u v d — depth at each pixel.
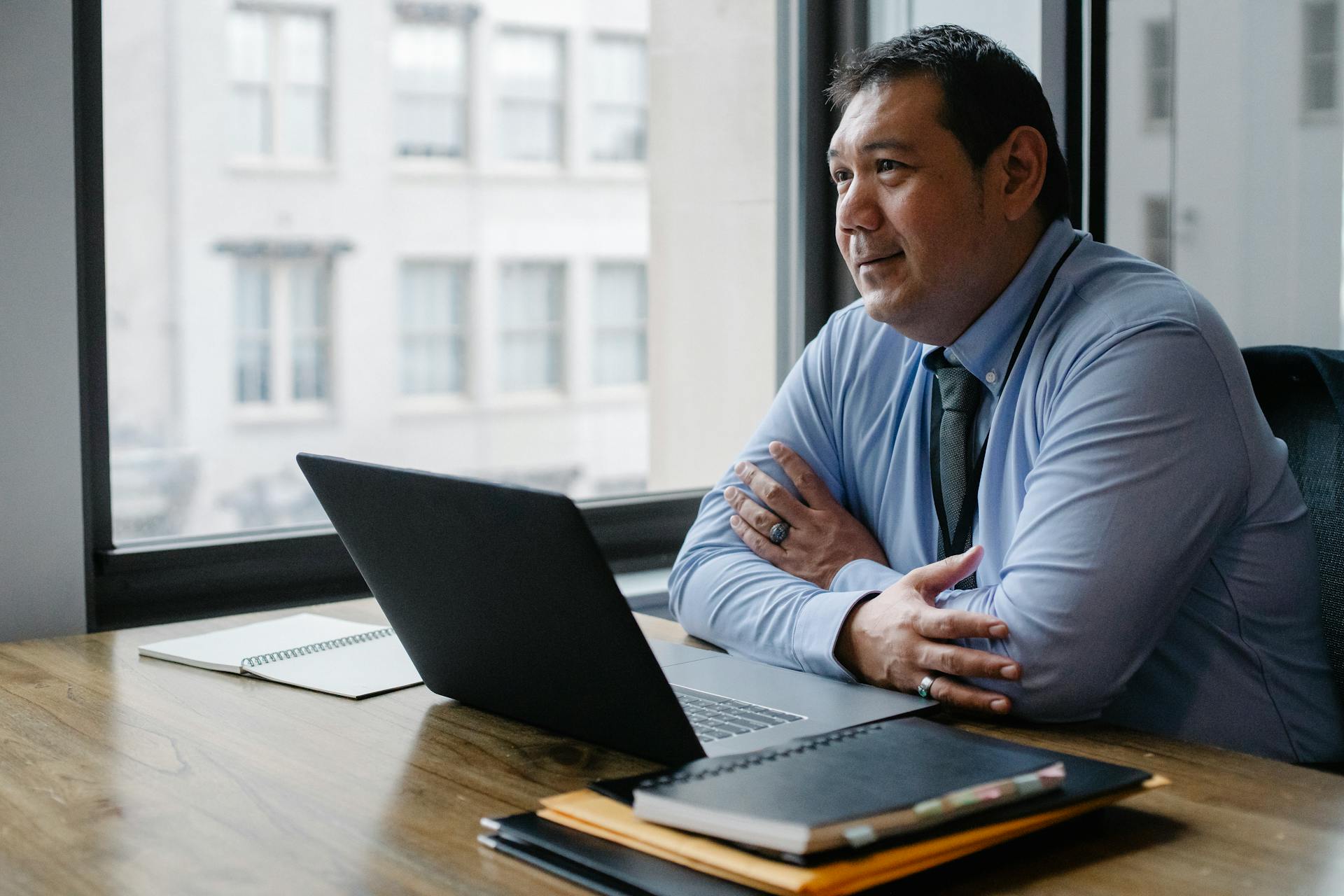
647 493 1.90
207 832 0.68
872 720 0.88
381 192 29.67
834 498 1.29
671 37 13.61
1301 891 0.59
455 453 30.70
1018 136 1.12
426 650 0.92
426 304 30.23
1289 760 1.09
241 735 0.87
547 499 0.72
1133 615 0.94
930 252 1.12
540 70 30.78
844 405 1.31
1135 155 1.64
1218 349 1.04
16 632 1.35
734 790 0.62
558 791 0.74
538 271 31.16
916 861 0.57
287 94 28.77
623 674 0.76
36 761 0.81
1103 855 0.63
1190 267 1.62
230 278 28.61
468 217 30.44
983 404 1.18
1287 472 1.12
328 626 1.21
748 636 1.11
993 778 0.63
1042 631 0.92
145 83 27.73
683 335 13.79
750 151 2.82
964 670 0.92
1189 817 0.69
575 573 0.73
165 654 1.10
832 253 2.00
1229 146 1.57
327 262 29.41
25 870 0.63
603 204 31.61
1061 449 1.01
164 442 28.30
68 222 1.36
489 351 30.86
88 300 1.44
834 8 1.96
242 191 28.55
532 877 0.61
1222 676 1.08
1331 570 1.14
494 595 0.81
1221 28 1.56
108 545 1.47
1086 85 1.64
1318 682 1.12
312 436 29.50
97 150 1.43
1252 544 1.08
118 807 0.72
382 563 0.90
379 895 0.59
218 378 28.59
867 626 0.99
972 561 0.99
